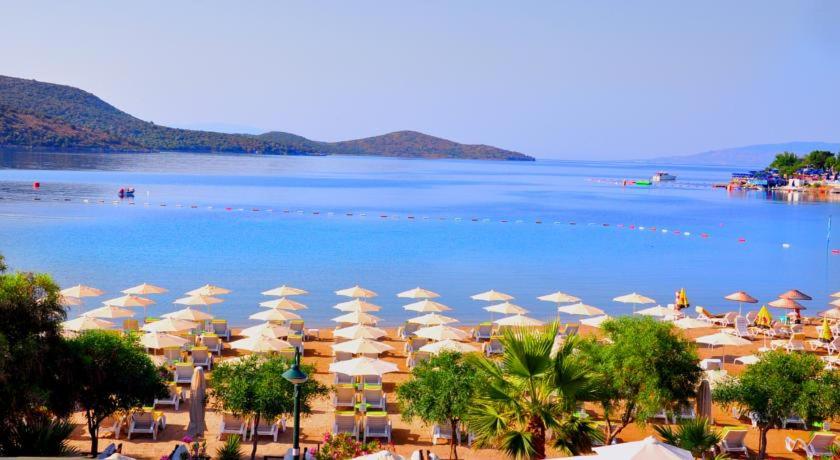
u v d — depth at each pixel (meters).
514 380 14.81
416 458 16.95
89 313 30.47
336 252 61.03
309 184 166.62
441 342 27.50
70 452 15.66
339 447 17.92
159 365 24.80
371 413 21.33
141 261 52.72
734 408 24.03
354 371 23.61
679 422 20.48
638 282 52.22
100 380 18.02
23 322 16.95
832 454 19.14
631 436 22.05
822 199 159.75
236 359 20.61
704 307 45.03
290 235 71.50
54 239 62.84
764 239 82.25
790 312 44.41
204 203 105.38
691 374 19.80
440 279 50.06
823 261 66.56
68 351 17.86
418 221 90.06
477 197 141.88
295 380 14.10
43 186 125.75
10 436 15.16
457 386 18.88
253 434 20.14
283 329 29.42
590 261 61.53
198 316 31.58
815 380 20.14
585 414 22.61
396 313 39.50
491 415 14.43
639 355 19.25
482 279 50.69
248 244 63.94
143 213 87.38
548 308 42.34
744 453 21.03
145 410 20.88
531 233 80.94
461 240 72.44
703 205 134.50
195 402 20.00
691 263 63.09
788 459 20.83
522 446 13.94
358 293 36.25
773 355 20.78
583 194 162.62
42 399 16.55
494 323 33.22
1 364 15.52
